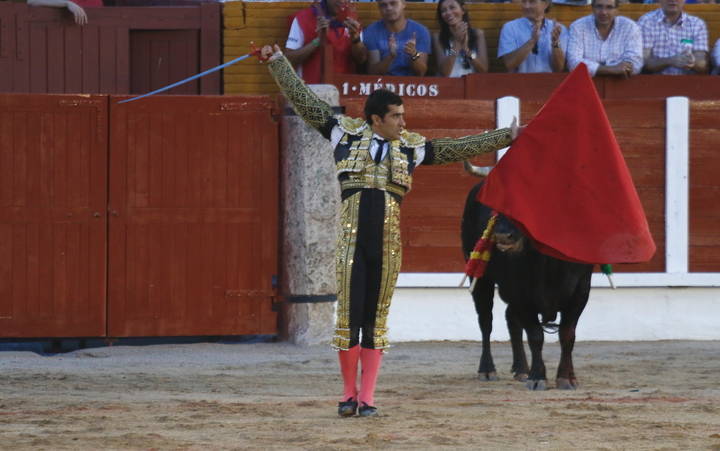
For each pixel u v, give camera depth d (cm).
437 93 2433
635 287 2434
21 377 1833
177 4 2627
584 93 1489
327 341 2291
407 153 1304
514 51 2466
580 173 1467
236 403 1449
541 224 1454
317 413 1337
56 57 2489
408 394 1575
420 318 2395
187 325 2312
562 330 1641
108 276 2295
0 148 2269
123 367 1992
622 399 1494
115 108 2295
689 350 2258
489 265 1655
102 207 2291
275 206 2331
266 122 2327
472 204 1766
